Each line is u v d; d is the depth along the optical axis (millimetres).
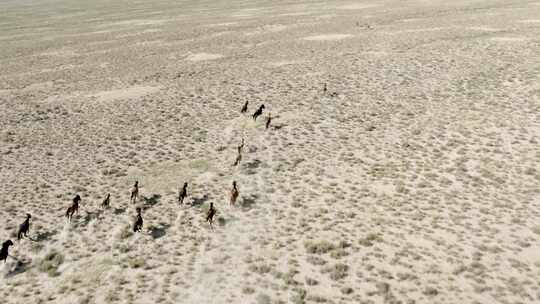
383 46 63250
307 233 22109
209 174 29078
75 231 23547
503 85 41906
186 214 24469
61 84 56188
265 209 24672
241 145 32281
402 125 34969
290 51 65688
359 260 19766
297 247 21016
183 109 43094
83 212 25312
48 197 27328
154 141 35531
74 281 19484
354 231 22031
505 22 74375
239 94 46281
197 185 27641
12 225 24250
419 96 41594
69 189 28281
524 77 43062
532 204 23094
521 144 29875
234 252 20953
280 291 18031
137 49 76312
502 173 26594
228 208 24844
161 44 79688
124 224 23828
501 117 34469
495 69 47031
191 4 155250
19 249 22172
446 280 18141
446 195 24719
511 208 22859
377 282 18203
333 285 18250
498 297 16953
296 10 114938
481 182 25734
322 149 31984
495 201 23641
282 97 44062
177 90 49562
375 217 23078
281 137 34438
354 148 31812
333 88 45812
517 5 95125
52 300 18391
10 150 35281
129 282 19266
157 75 56969
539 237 20453
